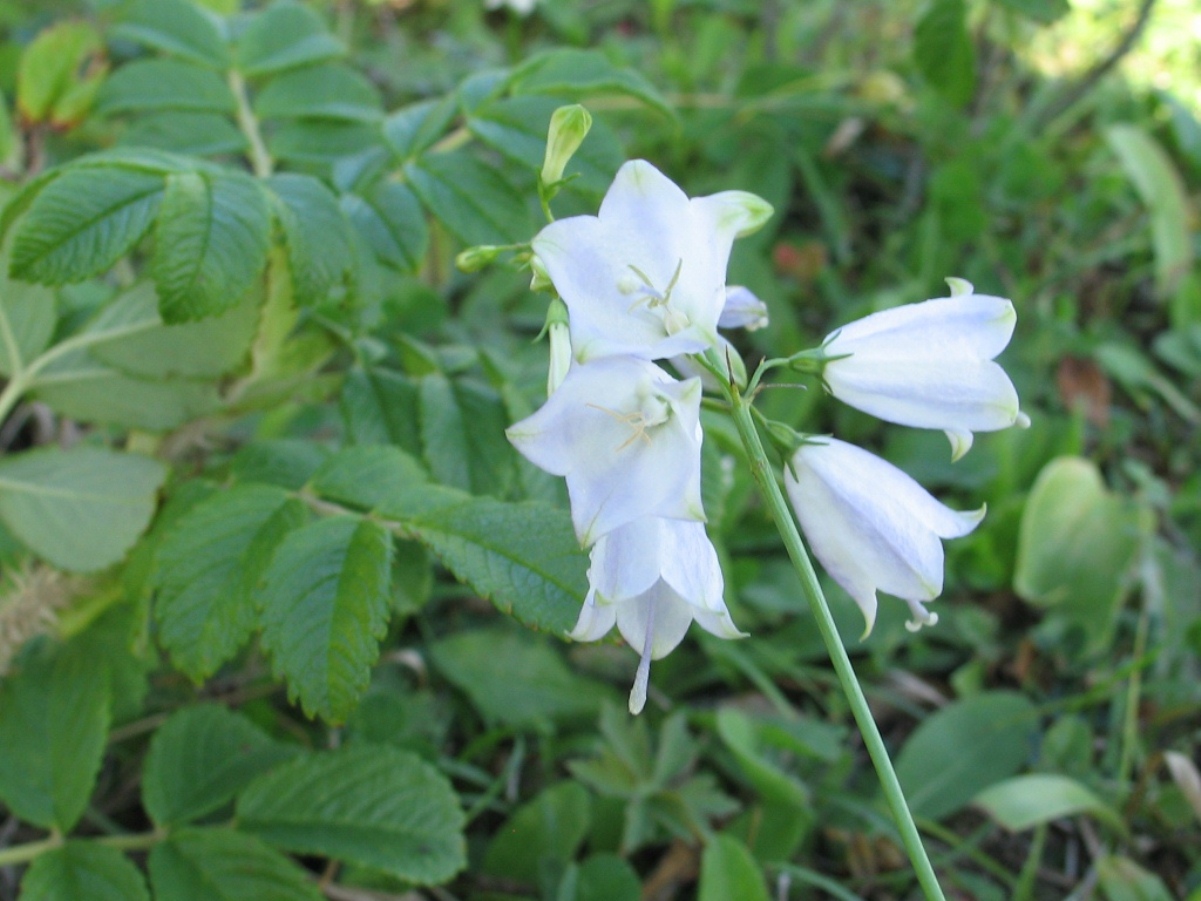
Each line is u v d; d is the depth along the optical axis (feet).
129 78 0.78
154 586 0.53
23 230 0.52
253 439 0.86
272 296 0.64
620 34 1.82
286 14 0.81
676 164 1.40
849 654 0.99
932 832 0.86
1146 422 1.28
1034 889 0.86
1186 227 1.35
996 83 1.54
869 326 0.47
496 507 0.51
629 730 0.83
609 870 0.74
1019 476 1.15
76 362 0.66
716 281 0.40
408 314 1.03
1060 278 1.36
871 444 1.17
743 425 0.44
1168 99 1.40
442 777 0.64
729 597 0.95
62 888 0.59
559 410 0.38
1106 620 0.98
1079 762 0.89
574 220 0.41
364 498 0.56
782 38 1.64
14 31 1.35
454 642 0.89
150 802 0.63
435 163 0.69
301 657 0.49
